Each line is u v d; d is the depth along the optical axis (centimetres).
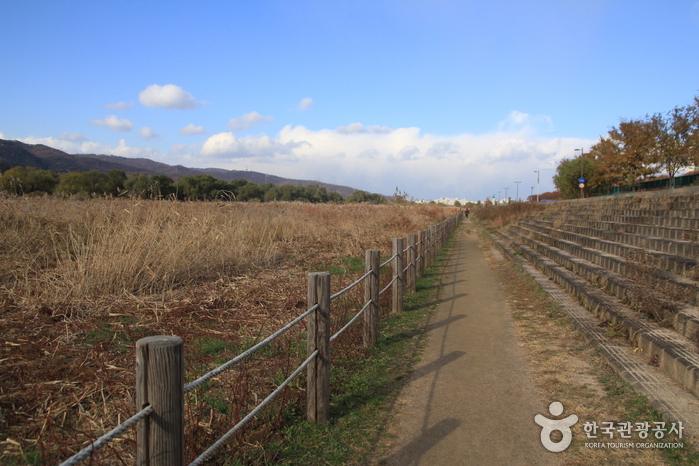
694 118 2705
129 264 629
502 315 711
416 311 743
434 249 1432
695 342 430
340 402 395
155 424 171
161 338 179
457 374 460
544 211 2302
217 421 318
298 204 2061
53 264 668
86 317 504
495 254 1566
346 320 572
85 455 144
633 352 474
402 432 342
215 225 978
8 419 294
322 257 1061
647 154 2911
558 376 443
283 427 341
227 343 480
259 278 766
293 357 460
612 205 1468
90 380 355
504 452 311
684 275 632
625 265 699
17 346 397
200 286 682
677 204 1072
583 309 673
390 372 471
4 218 780
